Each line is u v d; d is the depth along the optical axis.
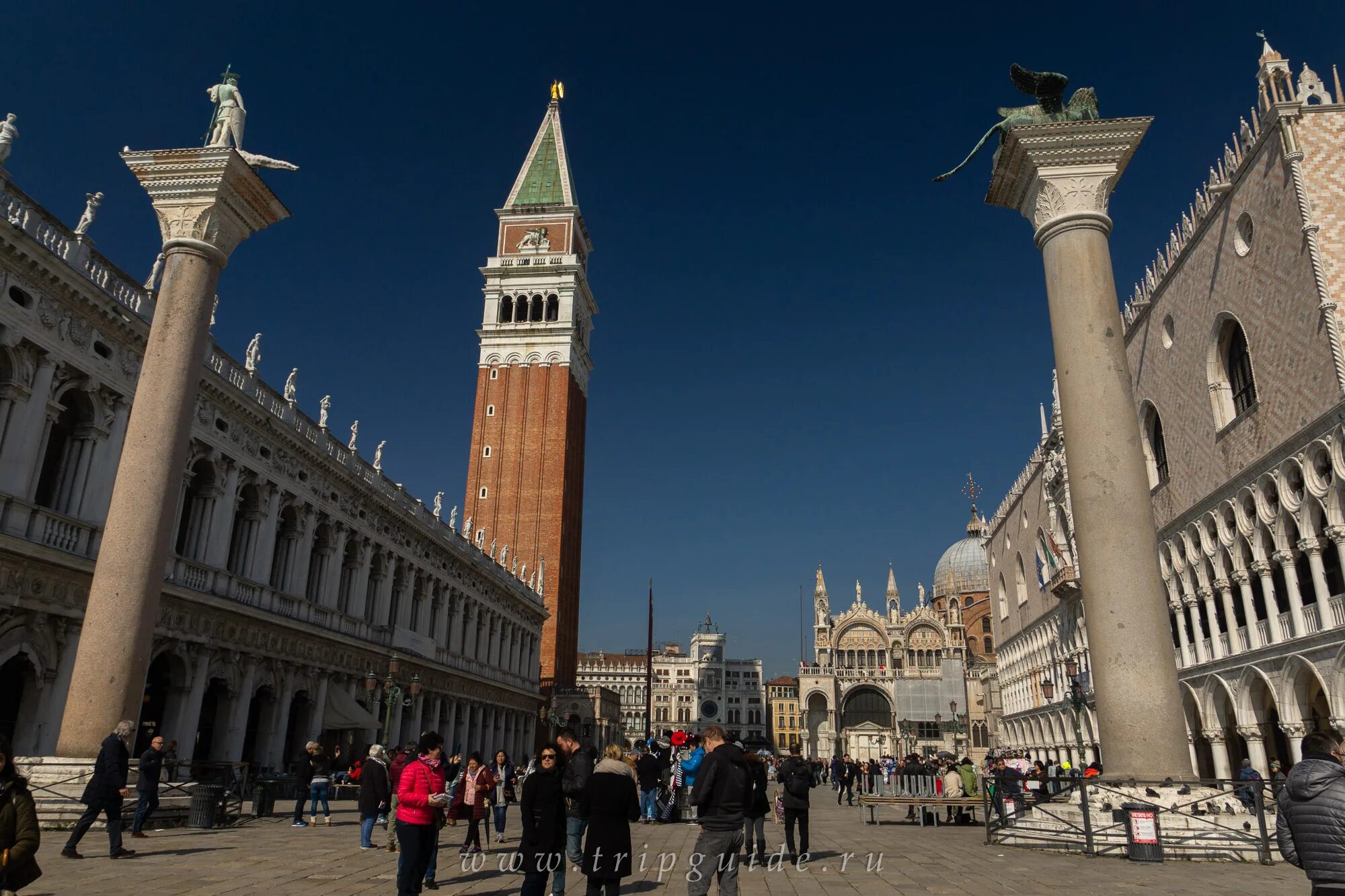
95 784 17.80
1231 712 44.88
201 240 25.17
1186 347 46.06
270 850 19.59
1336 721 33.28
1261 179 37.59
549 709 95.56
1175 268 47.06
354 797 41.94
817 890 15.25
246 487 42.00
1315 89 35.97
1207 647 46.00
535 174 119.25
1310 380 34.19
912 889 15.27
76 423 32.56
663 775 31.86
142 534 22.41
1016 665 85.75
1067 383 22.72
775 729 170.62
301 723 45.75
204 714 38.94
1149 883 15.59
